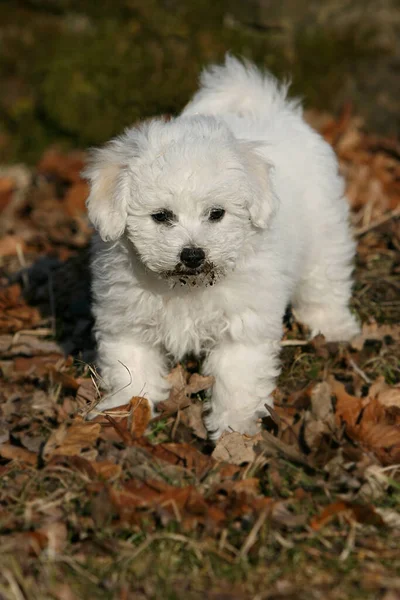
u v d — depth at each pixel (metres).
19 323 8.45
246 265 6.42
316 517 5.49
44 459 6.05
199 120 6.64
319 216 7.46
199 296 6.47
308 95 13.62
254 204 6.29
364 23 13.73
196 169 6.07
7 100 14.80
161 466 5.91
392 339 7.89
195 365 7.31
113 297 6.62
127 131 6.78
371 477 5.76
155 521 5.46
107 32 14.33
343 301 8.02
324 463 5.98
